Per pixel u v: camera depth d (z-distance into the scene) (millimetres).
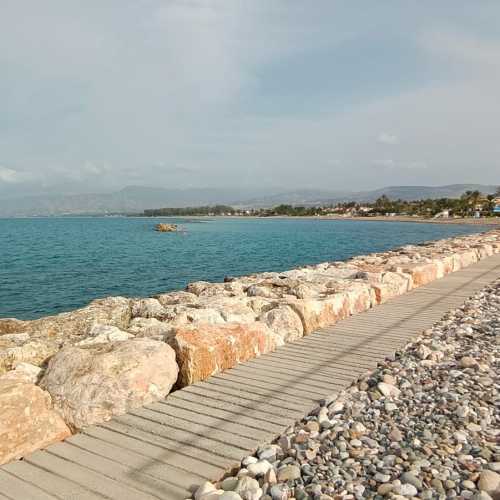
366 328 8977
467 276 16344
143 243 54344
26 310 17938
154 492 3605
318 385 5926
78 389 4879
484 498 3455
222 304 10266
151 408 5152
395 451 4273
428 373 6406
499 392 5668
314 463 4117
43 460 4066
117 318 10523
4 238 63031
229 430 4660
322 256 39438
